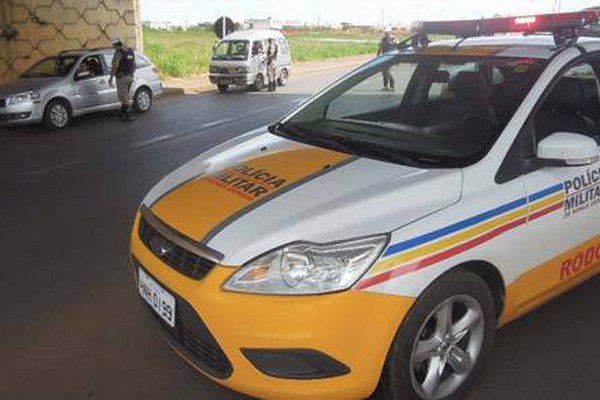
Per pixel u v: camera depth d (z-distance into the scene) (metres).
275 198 3.03
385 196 2.93
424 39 4.50
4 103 11.95
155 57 25.02
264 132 4.11
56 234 5.80
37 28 18.89
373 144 3.59
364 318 2.69
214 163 3.65
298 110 4.37
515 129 3.31
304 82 23.00
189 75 24.30
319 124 4.04
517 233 3.19
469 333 3.19
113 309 4.27
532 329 3.93
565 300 4.29
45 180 7.97
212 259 2.82
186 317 2.91
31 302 4.37
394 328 2.77
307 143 3.70
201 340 2.88
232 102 16.94
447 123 3.60
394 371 2.84
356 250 2.71
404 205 2.90
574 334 3.88
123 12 21.67
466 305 3.10
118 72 13.15
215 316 2.74
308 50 41.38
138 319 4.12
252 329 2.68
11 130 12.33
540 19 3.93
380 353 2.76
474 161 3.18
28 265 5.04
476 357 3.22
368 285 2.69
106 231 5.89
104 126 12.80
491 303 3.20
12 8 18.09
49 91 12.23
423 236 2.83
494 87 3.61
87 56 13.33
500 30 4.13
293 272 2.69
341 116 4.09
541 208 3.29
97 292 4.53
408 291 2.76
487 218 3.05
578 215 3.53
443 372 3.16
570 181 3.44
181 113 14.75
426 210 2.91
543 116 3.52
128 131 12.13
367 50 45.28
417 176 3.09
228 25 23.34
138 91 14.39
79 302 4.37
